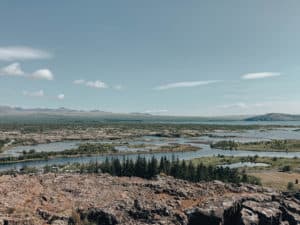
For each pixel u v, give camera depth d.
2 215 94.06
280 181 178.88
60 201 108.81
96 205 107.75
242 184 136.25
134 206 107.75
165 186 127.00
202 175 162.25
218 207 108.62
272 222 108.19
